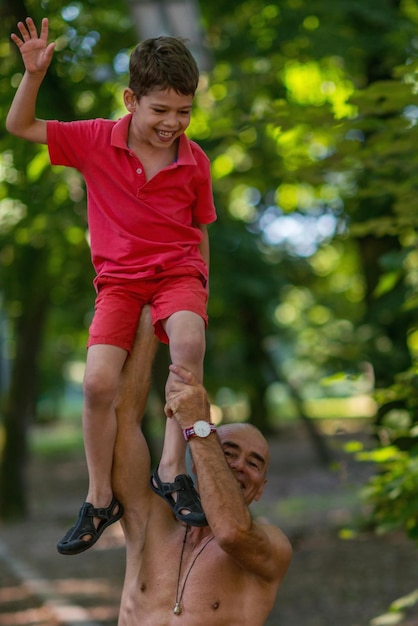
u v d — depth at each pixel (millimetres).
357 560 15664
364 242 15914
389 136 7988
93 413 5109
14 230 17484
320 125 7996
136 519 5383
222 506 4844
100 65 14938
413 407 8430
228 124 8375
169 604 5238
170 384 4980
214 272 19906
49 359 48344
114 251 4930
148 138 4754
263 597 5219
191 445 4895
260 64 16656
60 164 4965
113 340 5027
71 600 14805
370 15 14719
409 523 7914
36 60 4793
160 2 9164
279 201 22875
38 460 41469
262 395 36969
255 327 27312
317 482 27859
